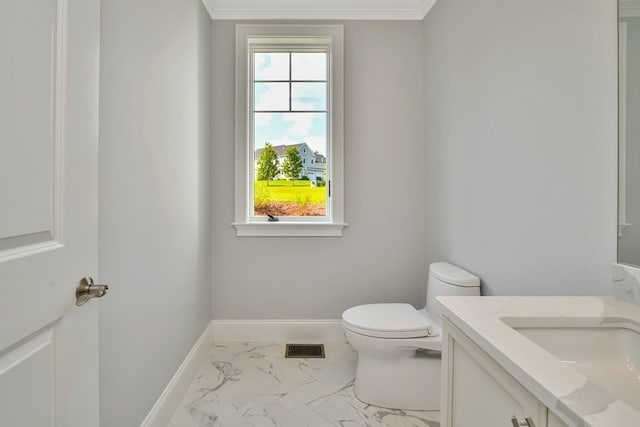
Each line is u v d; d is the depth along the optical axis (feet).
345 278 7.80
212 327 7.66
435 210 7.10
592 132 3.35
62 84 2.28
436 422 5.05
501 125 4.78
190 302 6.12
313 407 5.35
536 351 2.09
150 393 4.48
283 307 7.79
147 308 4.38
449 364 2.94
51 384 2.21
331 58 7.66
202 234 6.93
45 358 2.15
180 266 5.61
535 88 4.10
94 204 2.66
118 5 3.67
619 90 3.06
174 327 5.32
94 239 2.66
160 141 4.78
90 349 2.61
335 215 7.72
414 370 5.36
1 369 1.82
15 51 1.89
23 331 1.94
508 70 4.61
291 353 7.18
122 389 3.78
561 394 1.64
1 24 1.79
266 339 7.75
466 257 5.79
